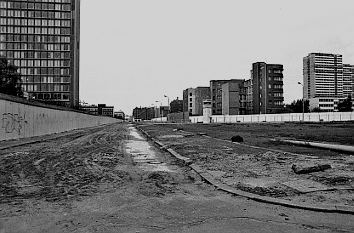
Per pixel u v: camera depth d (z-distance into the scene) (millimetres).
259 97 116875
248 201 6992
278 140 22438
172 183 9023
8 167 11766
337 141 20953
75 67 133125
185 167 12094
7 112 27062
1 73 70750
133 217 5781
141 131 47344
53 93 124438
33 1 124375
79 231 5023
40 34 124875
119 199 7117
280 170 10453
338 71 197000
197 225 5312
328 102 157125
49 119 39688
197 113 147875
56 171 10898
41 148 19844
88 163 12977
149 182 9117
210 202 6902
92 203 6746
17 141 25375
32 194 7543
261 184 8445
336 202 6613
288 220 5594
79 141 26547
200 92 148625
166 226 5262
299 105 126062
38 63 124250
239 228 5156
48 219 5645
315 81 193375
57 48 125688
